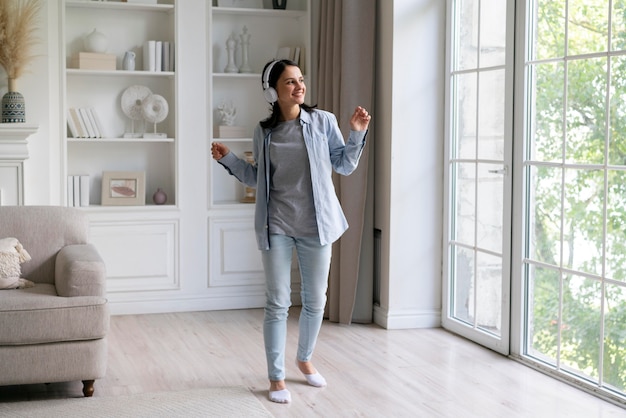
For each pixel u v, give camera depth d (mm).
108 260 5988
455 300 5480
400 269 5562
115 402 4008
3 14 5504
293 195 4062
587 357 4199
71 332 3945
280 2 6348
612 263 3986
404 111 5496
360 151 4070
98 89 6168
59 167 5855
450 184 5484
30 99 5715
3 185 5578
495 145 4957
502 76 4875
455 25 5387
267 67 4043
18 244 4543
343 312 5719
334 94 5738
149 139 6004
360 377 4438
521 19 4637
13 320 3855
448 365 4664
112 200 6074
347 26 5594
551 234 4449
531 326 4668
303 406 3967
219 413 3852
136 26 6223
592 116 4105
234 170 4223
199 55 6098
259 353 4961
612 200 3975
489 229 5043
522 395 4113
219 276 6250
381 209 5664
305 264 4160
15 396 4141
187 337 5363
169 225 6117
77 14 6078
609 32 3979
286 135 4070
